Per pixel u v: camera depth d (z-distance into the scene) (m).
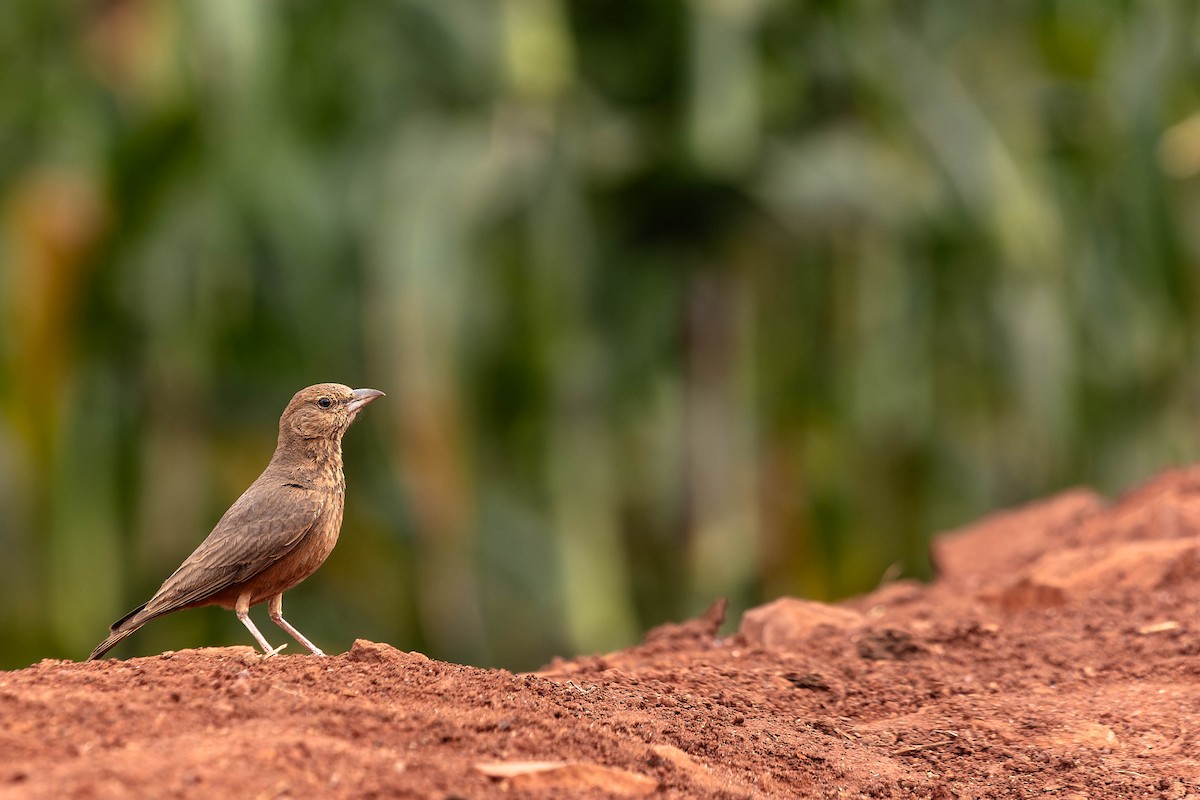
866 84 19.17
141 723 4.86
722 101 17.88
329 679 5.47
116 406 18.05
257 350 18.39
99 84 18.14
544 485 17.86
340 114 18.55
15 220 17.59
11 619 19.03
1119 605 8.20
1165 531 9.46
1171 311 20.78
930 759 6.09
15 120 18.11
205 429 18.34
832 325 19.19
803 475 19.11
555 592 17.72
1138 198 20.62
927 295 19.03
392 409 16.89
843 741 6.21
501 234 17.70
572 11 18.64
